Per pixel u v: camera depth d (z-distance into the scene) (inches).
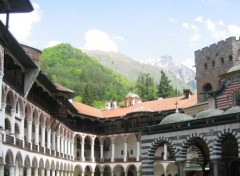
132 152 3732.8
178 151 1752.0
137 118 3599.9
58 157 2979.8
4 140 1770.4
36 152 2381.9
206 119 1652.3
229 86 2130.9
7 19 1636.3
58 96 2812.5
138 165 3526.1
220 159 1620.3
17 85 2062.0
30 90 2330.2
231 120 1576.0
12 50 1823.3
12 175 1908.2
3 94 1766.7
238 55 2886.3
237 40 2908.5
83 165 3585.1
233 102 2105.1
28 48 2474.2
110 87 7081.7
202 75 3080.7
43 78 2356.1
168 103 3575.3
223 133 1600.6
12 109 1941.4
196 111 3002.0
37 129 2434.8
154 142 1852.9
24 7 1627.7
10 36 1621.6
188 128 1728.6
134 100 4097.0
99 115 3838.6
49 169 2723.9
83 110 3700.8
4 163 1765.5
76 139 3732.8
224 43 2952.8
